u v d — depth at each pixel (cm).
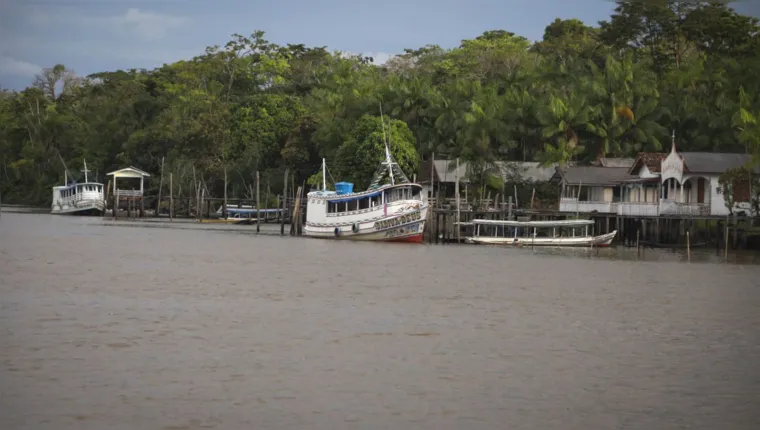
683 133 11200
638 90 10994
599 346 3584
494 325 3978
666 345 3628
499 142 11119
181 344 3466
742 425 2639
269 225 11394
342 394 2850
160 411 2662
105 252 7044
